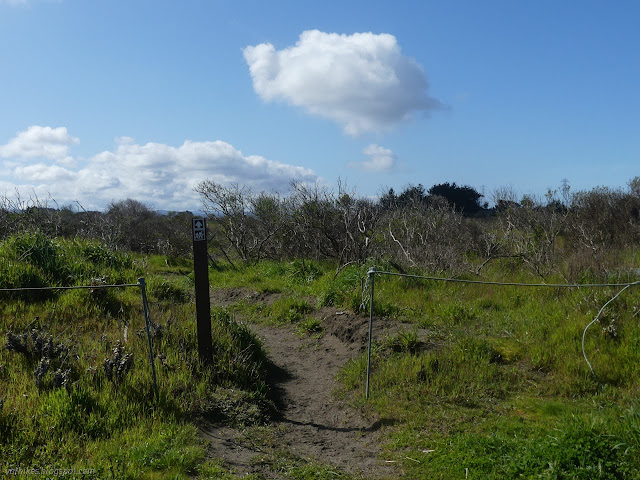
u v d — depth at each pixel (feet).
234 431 16.85
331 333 28.27
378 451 16.07
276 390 21.61
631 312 23.85
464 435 16.07
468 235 53.31
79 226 57.93
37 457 13.28
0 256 28.63
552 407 17.70
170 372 19.17
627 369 19.83
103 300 26.76
